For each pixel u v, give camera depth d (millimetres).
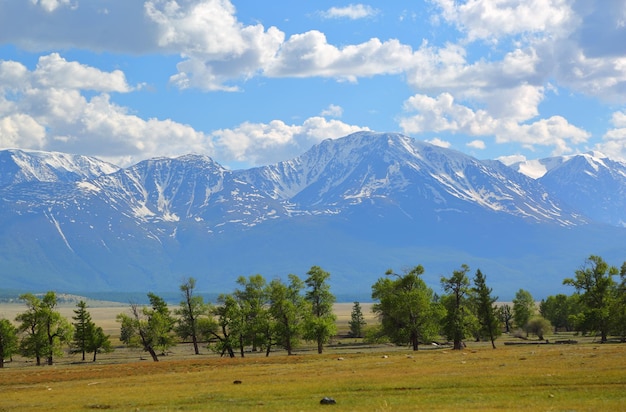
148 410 55969
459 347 133375
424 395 58656
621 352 92500
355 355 121750
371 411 50219
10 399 69938
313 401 57531
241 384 73875
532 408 48656
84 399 66375
